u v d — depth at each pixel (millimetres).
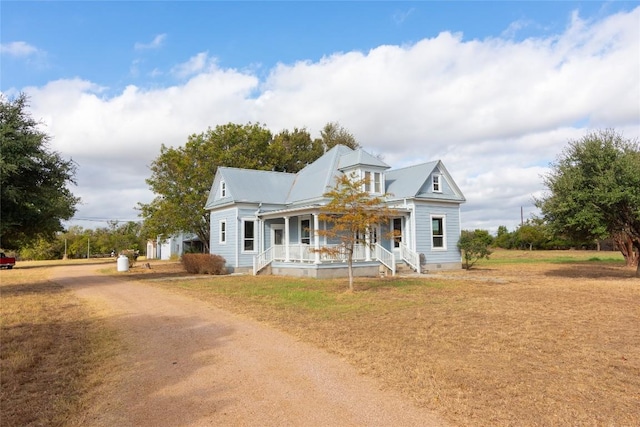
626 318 9633
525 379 5910
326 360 6934
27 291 17812
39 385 6148
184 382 6105
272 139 40875
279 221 26578
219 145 33969
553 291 14219
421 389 5609
